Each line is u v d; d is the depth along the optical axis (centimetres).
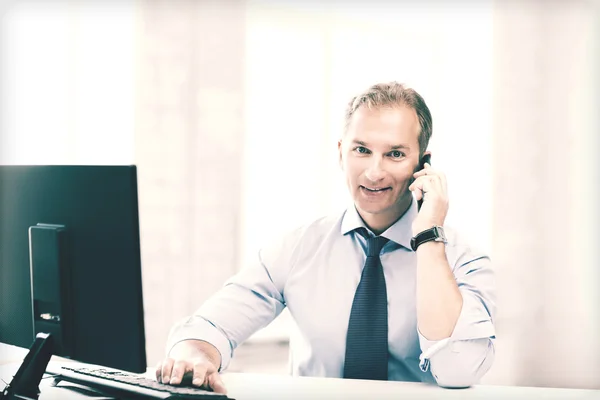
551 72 395
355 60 414
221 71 322
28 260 124
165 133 310
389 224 172
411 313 165
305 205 398
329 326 171
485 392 142
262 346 370
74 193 116
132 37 312
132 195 110
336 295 172
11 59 298
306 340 173
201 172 318
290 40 394
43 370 119
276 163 387
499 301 388
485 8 417
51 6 307
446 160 425
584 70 395
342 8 408
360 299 163
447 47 427
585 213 394
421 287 151
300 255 177
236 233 327
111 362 113
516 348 386
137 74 305
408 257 169
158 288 307
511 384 384
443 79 428
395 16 421
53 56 307
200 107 317
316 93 402
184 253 313
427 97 429
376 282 164
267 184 384
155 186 308
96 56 315
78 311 116
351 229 175
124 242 110
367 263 167
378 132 168
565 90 395
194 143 316
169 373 124
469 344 147
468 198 416
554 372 387
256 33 382
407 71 426
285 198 390
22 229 124
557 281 391
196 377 120
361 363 161
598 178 394
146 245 306
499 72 393
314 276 175
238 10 326
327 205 405
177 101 312
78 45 312
